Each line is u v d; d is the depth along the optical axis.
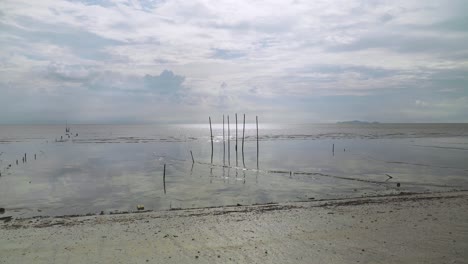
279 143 78.19
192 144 75.31
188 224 14.16
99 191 23.62
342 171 32.91
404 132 143.75
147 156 49.03
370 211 15.92
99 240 12.22
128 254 10.90
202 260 10.41
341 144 72.69
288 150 58.84
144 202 20.12
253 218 15.01
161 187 25.06
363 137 103.31
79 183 26.92
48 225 14.30
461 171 32.34
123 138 100.00
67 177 30.05
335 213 15.68
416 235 12.38
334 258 10.45
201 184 26.28
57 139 93.31
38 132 145.25
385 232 12.77
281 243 11.79
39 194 22.70
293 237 12.38
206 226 13.84
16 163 39.78
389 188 23.89
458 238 12.02
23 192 23.41
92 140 89.56
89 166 37.75
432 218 14.49
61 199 21.12
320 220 14.53
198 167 37.03
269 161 42.31
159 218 15.24
